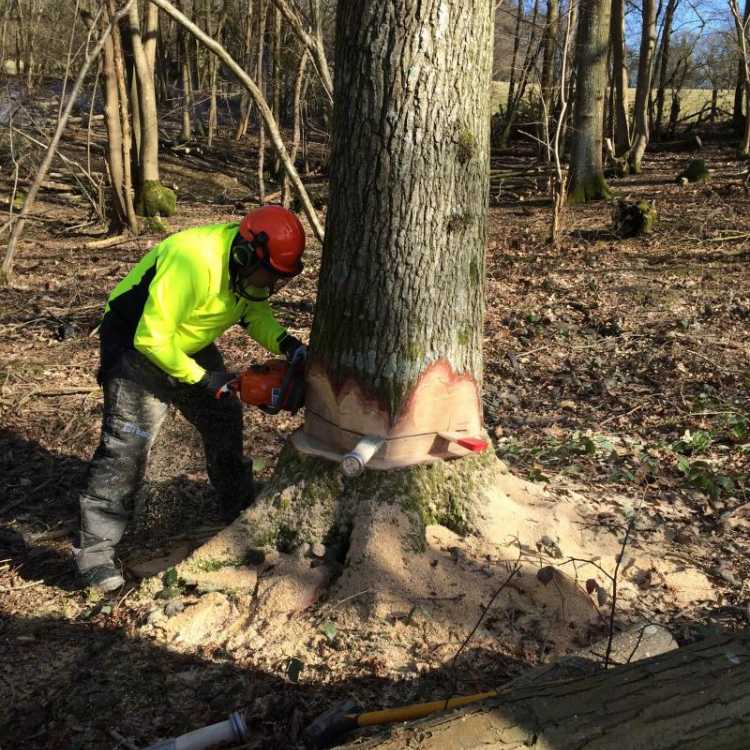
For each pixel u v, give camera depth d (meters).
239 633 3.11
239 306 3.42
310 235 12.59
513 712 2.12
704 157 22.55
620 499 4.21
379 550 3.19
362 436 3.30
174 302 3.18
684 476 4.62
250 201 16.80
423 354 3.24
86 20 12.00
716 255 10.29
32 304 8.60
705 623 3.20
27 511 4.45
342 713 2.50
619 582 3.43
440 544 3.31
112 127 12.66
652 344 6.96
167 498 4.35
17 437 5.33
